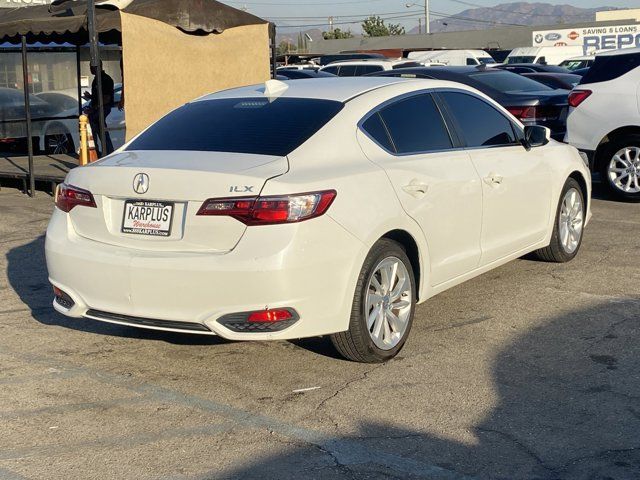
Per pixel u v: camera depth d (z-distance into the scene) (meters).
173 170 4.64
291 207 4.46
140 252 4.69
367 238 4.79
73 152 15.62
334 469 3.85
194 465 3.90
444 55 31.00
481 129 6.29
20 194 11.88
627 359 5.20
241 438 4.18
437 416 4.41
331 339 5.01
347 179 4.80
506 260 6.51
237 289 4.43
